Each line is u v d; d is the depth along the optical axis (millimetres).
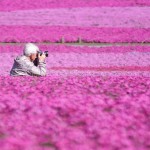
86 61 68812
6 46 83562
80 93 26344
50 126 18328
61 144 15938
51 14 115188
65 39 94375
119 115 20000
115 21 108812
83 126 18500
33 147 15609
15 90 27234
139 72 50469
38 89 27672
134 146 16062
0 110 21375
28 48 35594
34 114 20438
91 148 15594
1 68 59469
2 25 106250
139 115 20312
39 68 35500
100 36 96562
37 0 127250
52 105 21859
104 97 24531
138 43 93125
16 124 18625
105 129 17812
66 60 69812
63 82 31359
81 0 126625
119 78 35719
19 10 119062
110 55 73500
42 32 100375
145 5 121688
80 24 107000
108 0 126250
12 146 15539
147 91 27625
